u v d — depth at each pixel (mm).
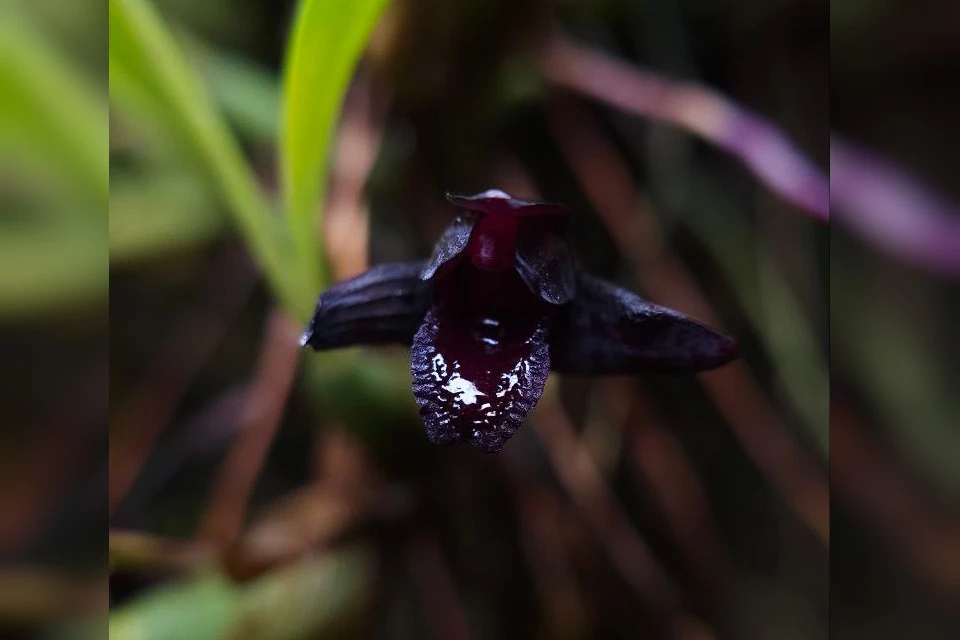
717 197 119
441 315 90
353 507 108
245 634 102
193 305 117
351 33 92
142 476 116
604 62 114
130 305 115
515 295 90
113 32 94
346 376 101
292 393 109
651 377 119
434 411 88
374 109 111
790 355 115
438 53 111
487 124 114
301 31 91
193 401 118
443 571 112
